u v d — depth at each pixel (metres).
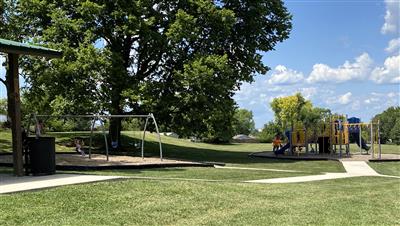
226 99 28.45
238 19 31.19
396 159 27.22
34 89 28.05
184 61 28.02
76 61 25.81
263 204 10.80
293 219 9.44
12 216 8.30
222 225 8.71
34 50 12.92
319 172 19.92
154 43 28.61
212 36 28.89
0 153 24.48
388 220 9.77
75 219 8.46
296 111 74.88
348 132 32.81
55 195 9.91
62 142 33.00
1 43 11.98
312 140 34.53
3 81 26.81
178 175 16.05
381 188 14.67
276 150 34.09
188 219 9.05
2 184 11.09
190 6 28.62
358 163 25.19
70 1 27.89
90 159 21.81
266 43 32.69
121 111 29.02
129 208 9.48
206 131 29.61
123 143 38.03
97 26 28.06
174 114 28.81
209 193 11.51
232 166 22.47
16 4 27.78
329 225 9.05
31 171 13.09
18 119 13.26
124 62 29.22
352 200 12.03
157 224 8.59
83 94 26.58
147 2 27.97
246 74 31.34
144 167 18.92
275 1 31.75
